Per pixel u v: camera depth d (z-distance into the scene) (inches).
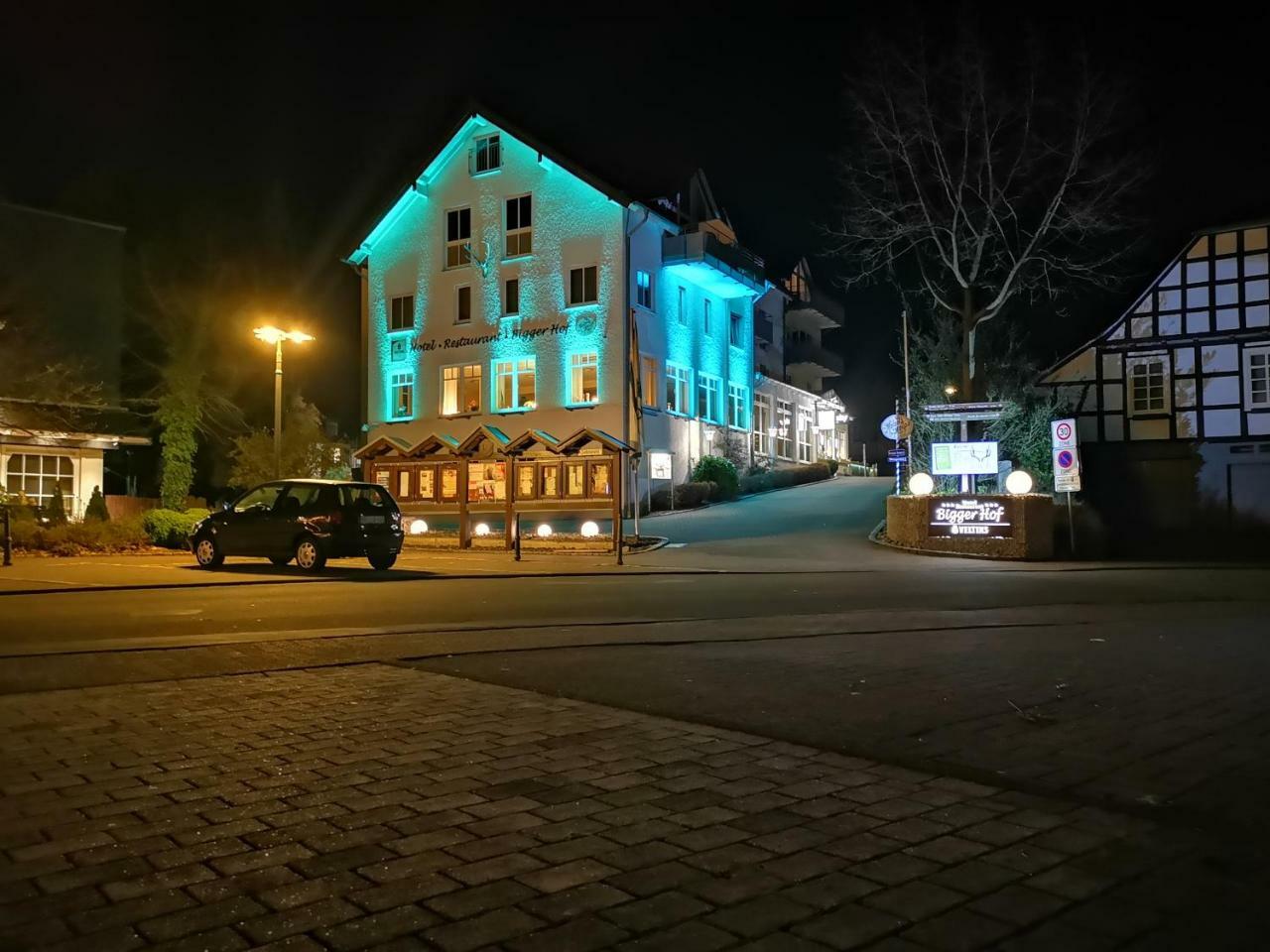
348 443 1898.4
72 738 235.0
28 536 944.3
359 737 237.8
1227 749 230.8
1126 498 1403.8
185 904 139.4
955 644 397.4
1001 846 165.6
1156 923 136.5
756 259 1818.4
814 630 439.2
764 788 197.2
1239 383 1357.0
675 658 354.3
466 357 1537.9
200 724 250.4
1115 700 285.0
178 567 805.9
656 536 1200.2
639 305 1483.8
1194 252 1380.4
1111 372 1419.8
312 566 765.3
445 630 425.1
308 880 148.4
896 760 220.1
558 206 1467.8
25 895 141.9
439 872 151.7
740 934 131.3
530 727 249.1
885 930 133.0
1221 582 761.0
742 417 1852.9
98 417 1312.7
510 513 1115.3
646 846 163.5
